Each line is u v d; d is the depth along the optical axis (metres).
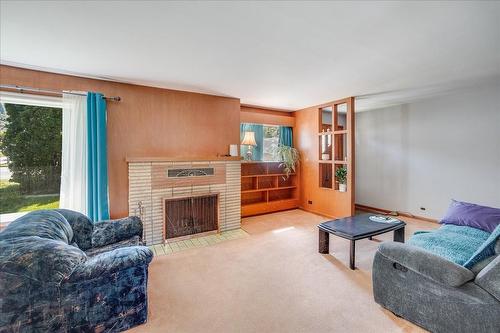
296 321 1.75
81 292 1.52
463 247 2.03
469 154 3.85
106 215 2.96
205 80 3.13
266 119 4.96
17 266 1.36
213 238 3.50
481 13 1.68
